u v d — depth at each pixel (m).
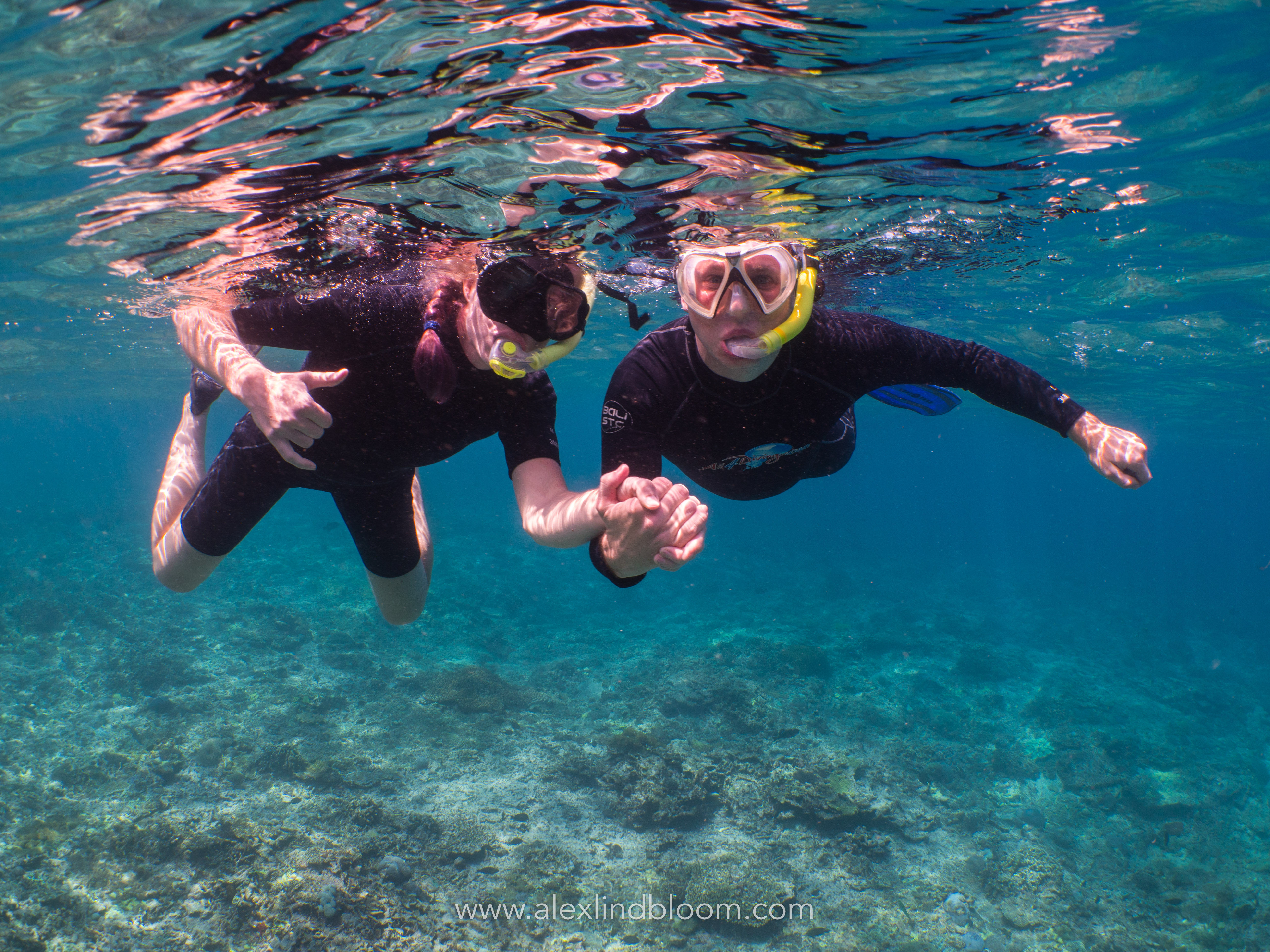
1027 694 19.95
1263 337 15.23
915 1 3.97
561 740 14.20
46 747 12.56
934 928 9.92
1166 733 18.09
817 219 7.50
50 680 15.24
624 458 2.58
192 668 16.23
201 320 2.32
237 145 5.05
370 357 2.59
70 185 5.89
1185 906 11.20
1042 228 8.61
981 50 4.51
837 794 11.98
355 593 21.48
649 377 2.72
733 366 2.47
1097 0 4.17
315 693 15.11
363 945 8.06
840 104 5.03
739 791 12.31
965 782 14.20
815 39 4.21
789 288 2.30
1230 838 13.33
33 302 12.84
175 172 5.50
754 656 18.98
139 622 18.95
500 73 4.25
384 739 13.62
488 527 38.44
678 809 11.43
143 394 38.28
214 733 13.27
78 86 4.26
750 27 4.03
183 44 3.84
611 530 1.69
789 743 14.70
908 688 19.20
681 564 1.55
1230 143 6.34
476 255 6.51
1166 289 11.79
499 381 2.59
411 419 2.69
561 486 2.53
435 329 2.44
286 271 7.53
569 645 21.25
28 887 8.63
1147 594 45.72
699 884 9.75
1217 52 4.81
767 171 6.13
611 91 4.58
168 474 3.45
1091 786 14.54
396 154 5.21
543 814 11.53
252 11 3.58
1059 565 60.88
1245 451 47.47
